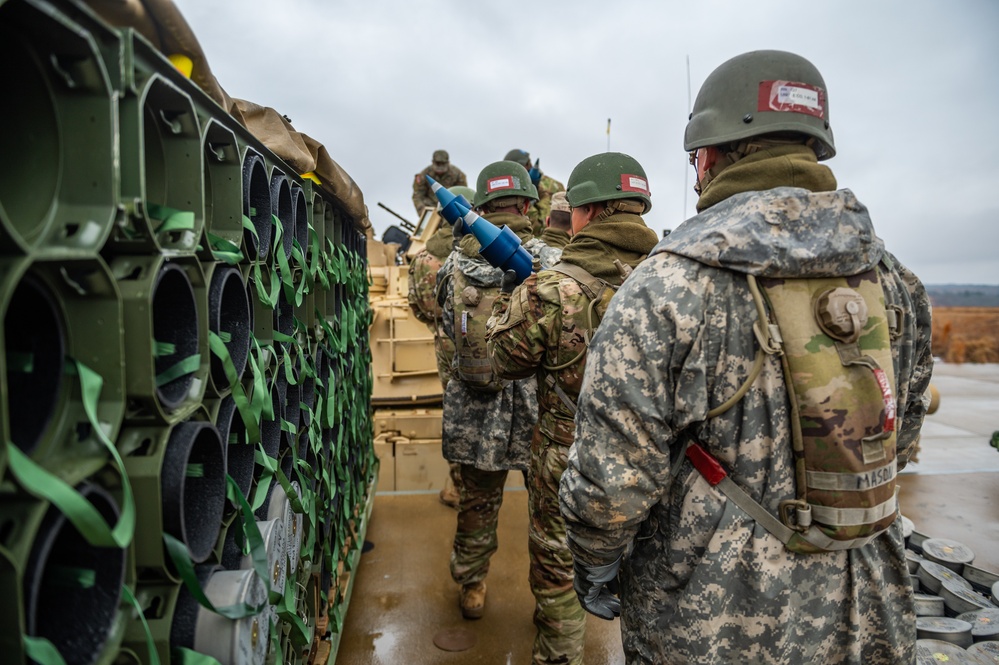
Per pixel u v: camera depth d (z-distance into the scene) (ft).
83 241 2.54
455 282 9.50
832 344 3.92
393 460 15.60
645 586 4.53
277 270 5.30
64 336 2.64
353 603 10.32
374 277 18.74
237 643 3.52
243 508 3.88
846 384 3.88
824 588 4.14
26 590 2.27
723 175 4.35
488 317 9.07
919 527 12.69
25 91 2.57
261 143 4.96
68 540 2.81
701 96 4.68
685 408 4.03
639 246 6.84
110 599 2.77
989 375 34.35
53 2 2.36
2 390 2.11
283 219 5.67
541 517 7.62
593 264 6.79
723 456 4.10
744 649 4.05
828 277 4.03
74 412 2.64
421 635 9.53
